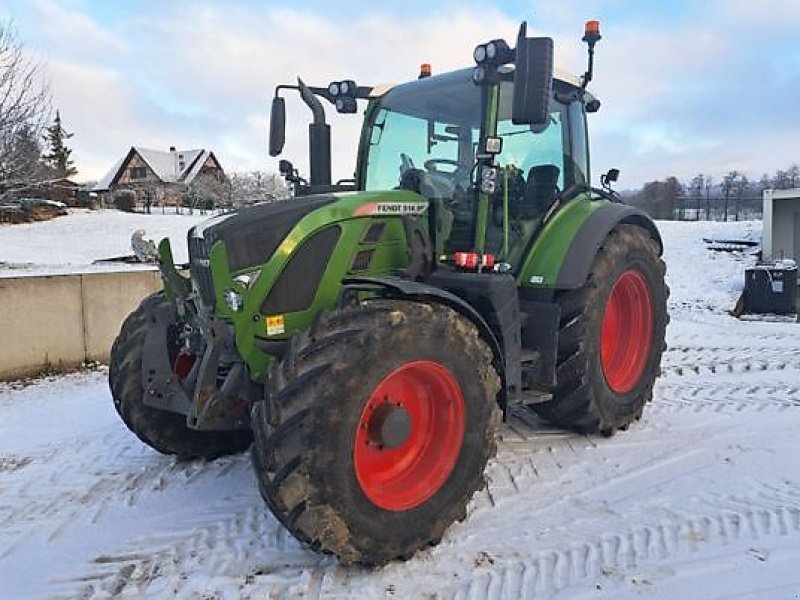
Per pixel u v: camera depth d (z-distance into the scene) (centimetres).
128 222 2742
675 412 488
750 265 1458
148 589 280
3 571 297
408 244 360
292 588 276
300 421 262
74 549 315
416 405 312
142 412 395
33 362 675
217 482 387
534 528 323
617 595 268
